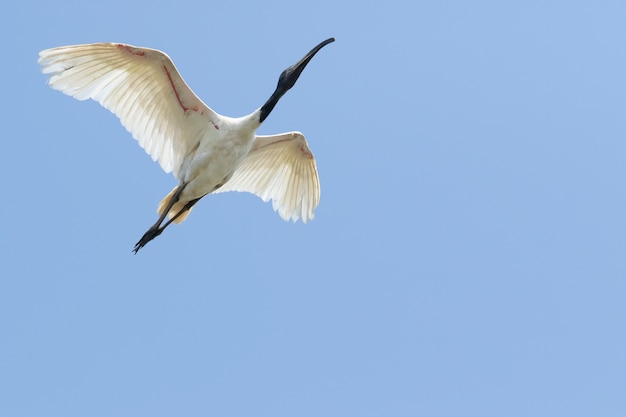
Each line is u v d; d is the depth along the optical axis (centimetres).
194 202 1741
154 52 1602
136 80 1641
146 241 1705
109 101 1644
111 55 1602
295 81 1766
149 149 1692
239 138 1700
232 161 1706
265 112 1722
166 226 1719
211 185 1717
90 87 1625
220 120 1689
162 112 1680
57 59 1588
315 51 1789
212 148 1688
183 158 1714
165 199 1731
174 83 1647
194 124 1691
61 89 1606
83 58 1596
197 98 1662
